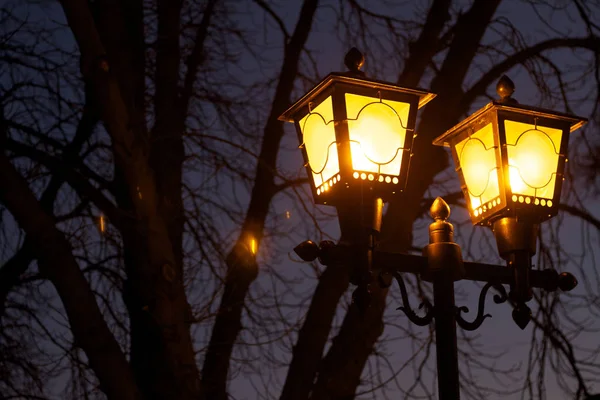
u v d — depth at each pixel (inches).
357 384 251.9
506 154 158.9
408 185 267.0
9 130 246.8
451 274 157.1
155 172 241.3
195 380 209.9
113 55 228.4
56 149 249.1
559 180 162.2
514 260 161.2
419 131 275.9
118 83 224.8
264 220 275.4
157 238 212.8
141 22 253.0
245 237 269.1
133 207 215.9
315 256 144.1
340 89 147.9
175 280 211.8
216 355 255.3
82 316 199.3
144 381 208.2
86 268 267.4
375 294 254.8
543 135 162.1
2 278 264.4
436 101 277.1
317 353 251.9
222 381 253.9
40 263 200.8
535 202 159.6
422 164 269.9
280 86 292.2
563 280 167.3
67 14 211.9
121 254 263.1
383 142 148.5
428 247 158.9
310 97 154.1
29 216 200.5
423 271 158.4
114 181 226.8
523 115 161.6
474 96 297.1
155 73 265.9
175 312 210.7
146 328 208.8
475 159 165.3
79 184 220.4
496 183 159.5
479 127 164.6
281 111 288.5
